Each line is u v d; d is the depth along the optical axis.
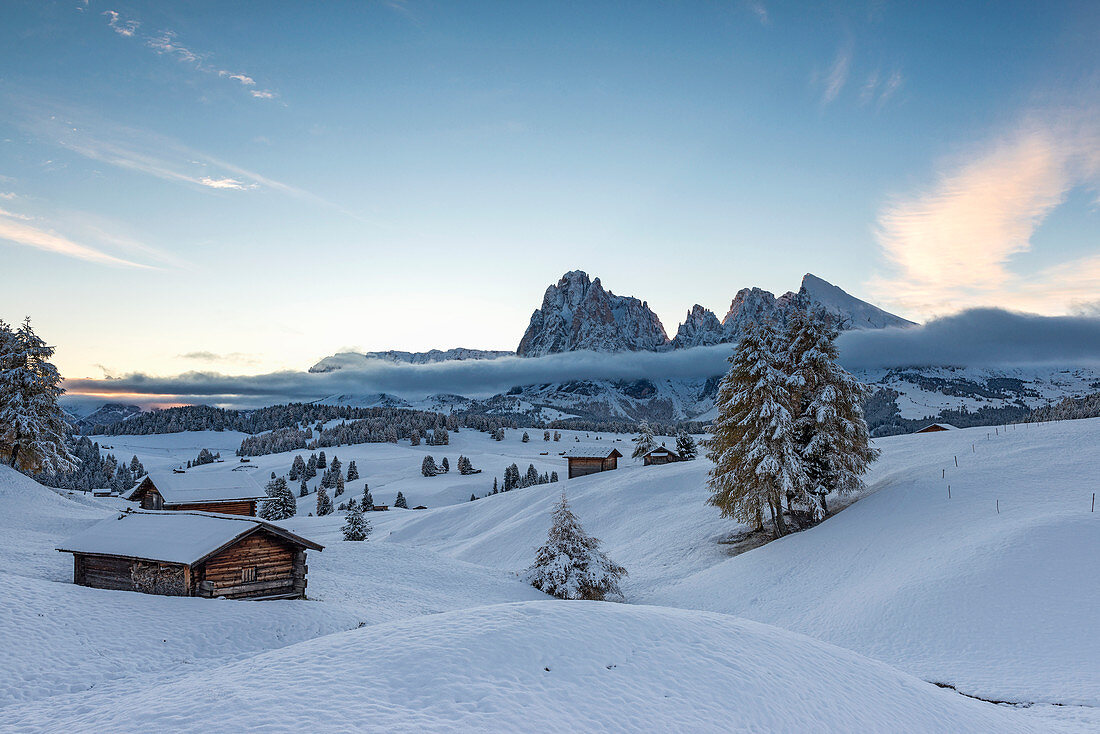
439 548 74.44
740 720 13.50
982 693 21.80
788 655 17.75
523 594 44.25
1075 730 17.80
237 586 27.91
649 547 57.06
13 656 18.91
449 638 15.55
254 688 13.21
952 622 27.08
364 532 66.50
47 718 14.41
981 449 49.94
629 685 14.10
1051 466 41.72
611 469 98.19
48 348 57.25
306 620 25.98
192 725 11.46
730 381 49.84
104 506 59.78
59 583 27.30
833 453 46.31
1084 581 27.12
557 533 46.06
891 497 44.44
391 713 11.87
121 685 18.14
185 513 31.05
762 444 46.31
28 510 47.34
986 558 30.56
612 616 17.86
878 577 34.16
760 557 44.12
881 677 18.41
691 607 39.47
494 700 12.58
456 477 175.38
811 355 47.31
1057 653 23.56
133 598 25.95
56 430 57.75
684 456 100.94
